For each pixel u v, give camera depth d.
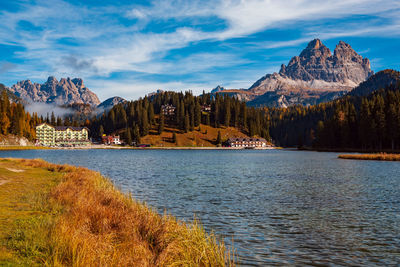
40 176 29.56
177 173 47.19
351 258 11.77
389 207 21.39
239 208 20.94
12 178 26.59
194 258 9.29
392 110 119.00
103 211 12.53
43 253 8.07
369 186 31.95
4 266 6.91
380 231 15.46
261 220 17.61
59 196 16.80
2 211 13.33
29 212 13.34
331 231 15.41
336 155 111.69
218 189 29.88
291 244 13.31
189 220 17.45
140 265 7.84
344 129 143.38
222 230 15.41
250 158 99.56
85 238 8.86
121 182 35.28
